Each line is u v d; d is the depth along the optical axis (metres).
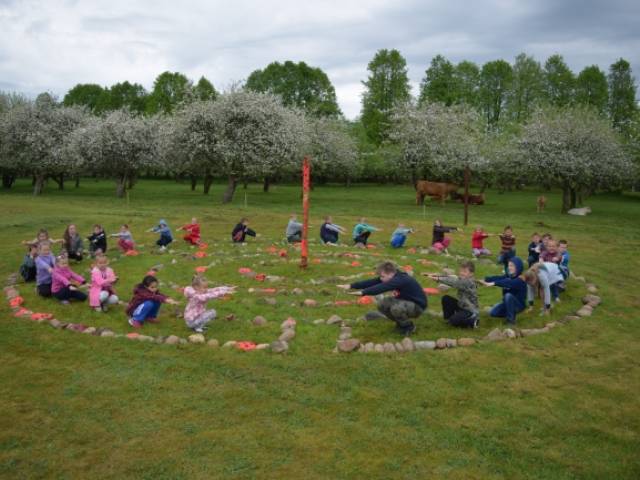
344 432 6.07
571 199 42.44
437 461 5.54
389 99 76.81
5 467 5.34
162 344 8.66
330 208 35.06
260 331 9.38
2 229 21.94
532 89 72.25
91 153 40.88
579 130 36.19
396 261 15.98
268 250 17.64
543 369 7.88
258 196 46.22
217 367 7.78
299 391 7.05
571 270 15.75
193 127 36.59
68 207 31.84
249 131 36.19
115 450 5.66
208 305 10.93
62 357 8.09
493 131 60.34
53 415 6.36
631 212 38.78
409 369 7.76
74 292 11.04
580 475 5.33
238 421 6.28
